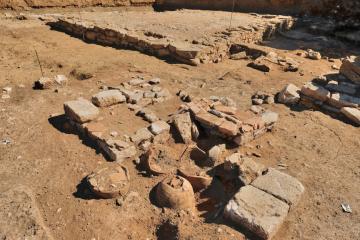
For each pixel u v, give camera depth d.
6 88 8.00
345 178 5.68
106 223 4.62
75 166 5.59
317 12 18.66
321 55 12.54
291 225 4.64
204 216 4.91
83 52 11.04
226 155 6.05
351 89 8.52
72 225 4.59
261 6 19.06
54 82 8.34
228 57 11.87
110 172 5.29
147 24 14.45
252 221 4.35
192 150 5.96
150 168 5.50
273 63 10.76
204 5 19.59
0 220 4.38
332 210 4.97
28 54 10.52
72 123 6.55
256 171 5.34
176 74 9.60
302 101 8.19
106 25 12.66
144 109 7.17
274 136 6.78
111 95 7.16
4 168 5.52
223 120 6.44
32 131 6.45
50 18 14.63
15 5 15.24
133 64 10.09
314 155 6.25
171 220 4.63
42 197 5.01
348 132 7.11
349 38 14.74
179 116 6.57
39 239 4.18
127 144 5.84
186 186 4.99
